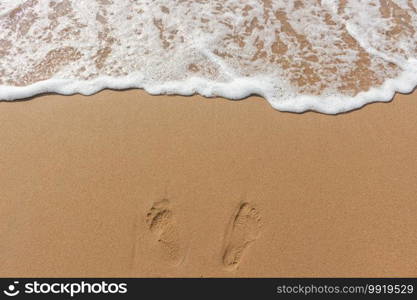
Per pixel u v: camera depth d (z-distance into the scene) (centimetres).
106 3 338
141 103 277
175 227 225
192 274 214
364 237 228
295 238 226
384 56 314
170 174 244
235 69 301
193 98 280
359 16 340
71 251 220
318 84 295
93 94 281
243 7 341
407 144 262
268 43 319
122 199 235
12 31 321
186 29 324
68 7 335
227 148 256
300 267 219
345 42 323
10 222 228
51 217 230
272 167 249
